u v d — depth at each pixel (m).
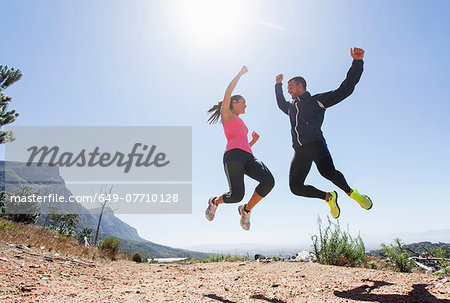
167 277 4.57
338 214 2.87
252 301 2.14
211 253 11.80
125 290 2.53
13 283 2.44
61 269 3.89
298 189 2.98
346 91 2.76
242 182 2.74
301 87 3.12
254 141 3.95
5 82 11.48
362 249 5.18
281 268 4.49
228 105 3.04
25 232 7.34
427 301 1.83
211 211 2.94
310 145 2.87
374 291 2.27
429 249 5.74
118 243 12.51
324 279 3.11
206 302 2.04
